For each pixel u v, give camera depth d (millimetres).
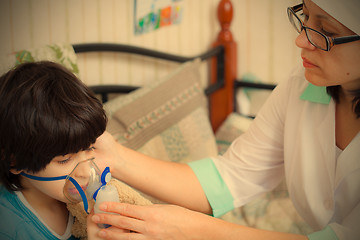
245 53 2070
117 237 737
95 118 776
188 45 2018
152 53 1829
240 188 1042
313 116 927
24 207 839
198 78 1825
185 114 1683
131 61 1861
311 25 735
